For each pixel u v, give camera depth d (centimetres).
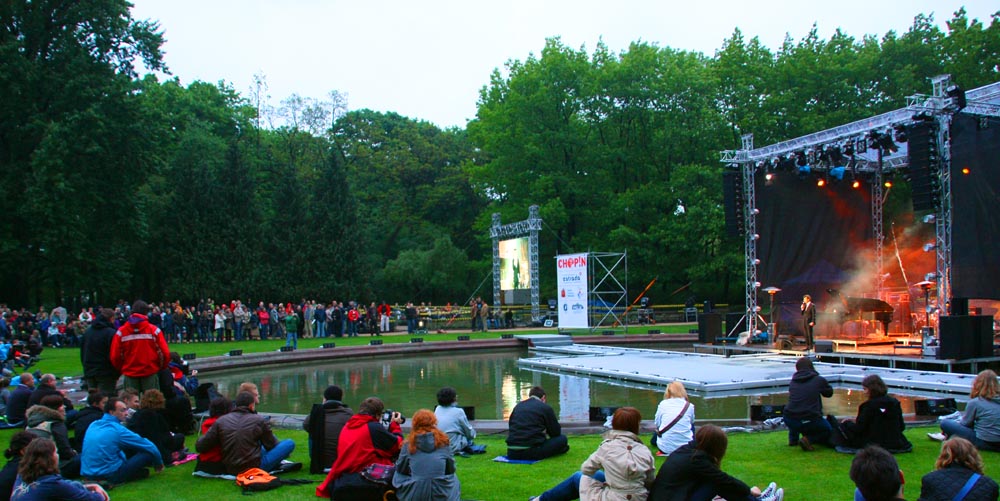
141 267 4928
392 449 782
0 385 1379
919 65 4544
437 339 3625
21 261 3750
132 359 1152
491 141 5469
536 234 4375
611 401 1720
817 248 2997
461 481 854
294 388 2114
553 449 970
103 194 3697
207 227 4531
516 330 4178
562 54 5322
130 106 3650
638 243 5066
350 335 3922
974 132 2200
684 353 2778
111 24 3722
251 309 3950
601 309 4766
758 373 2045
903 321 2881
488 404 1742
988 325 2131
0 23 3534
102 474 847
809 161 2842
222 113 6344
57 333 3111
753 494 677
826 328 2927
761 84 4859
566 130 5394
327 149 6575
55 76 3484
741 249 4966
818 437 1017
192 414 1221
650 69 5222
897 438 970
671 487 601
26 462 639
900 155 2964
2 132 3597
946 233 2181
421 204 6994
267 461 903
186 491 824
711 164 5144
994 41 4175
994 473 841
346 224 5069
